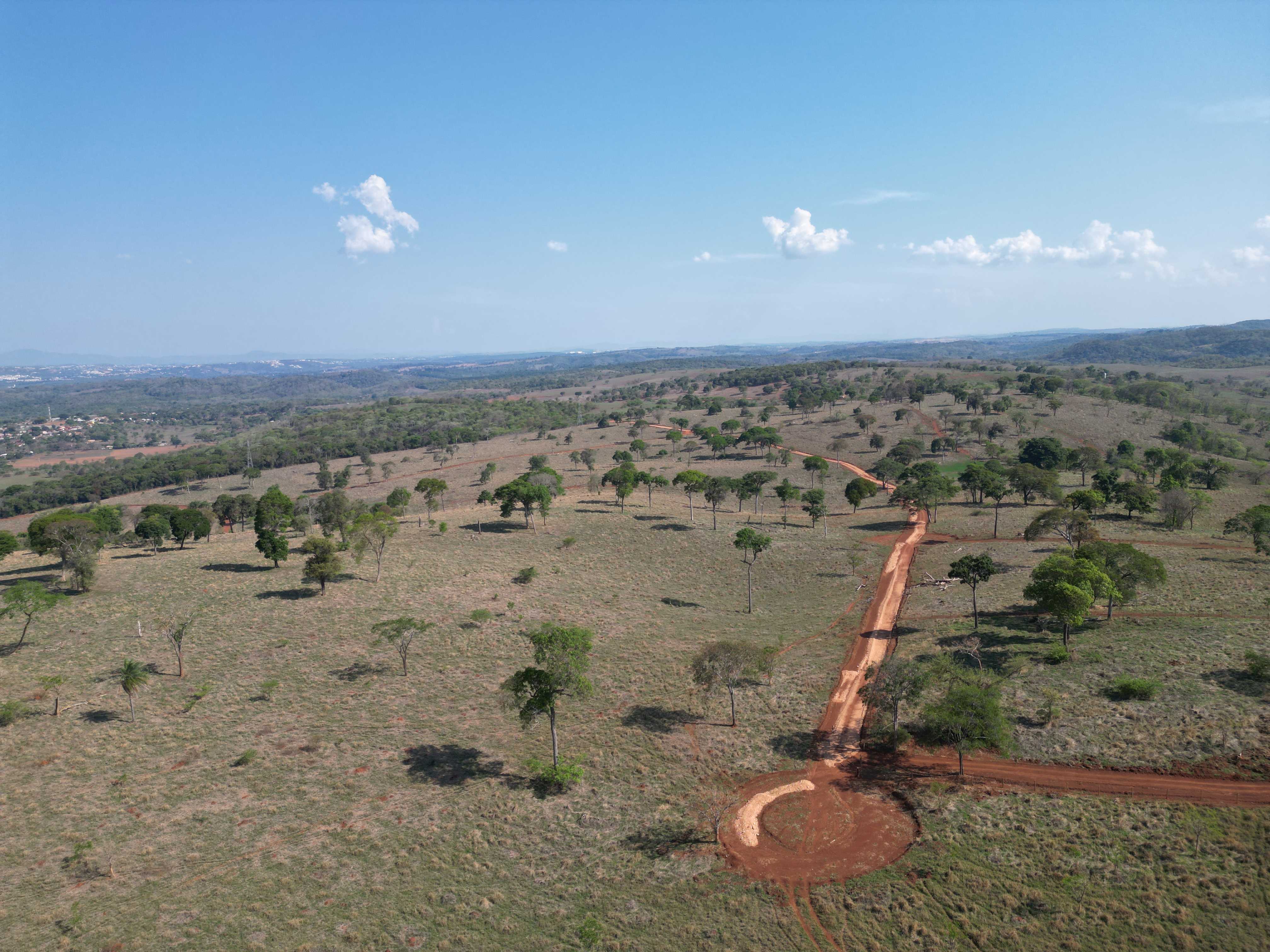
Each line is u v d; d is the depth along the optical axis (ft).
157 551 319.88
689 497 453.99
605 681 194.39
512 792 141.38
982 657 188.96
